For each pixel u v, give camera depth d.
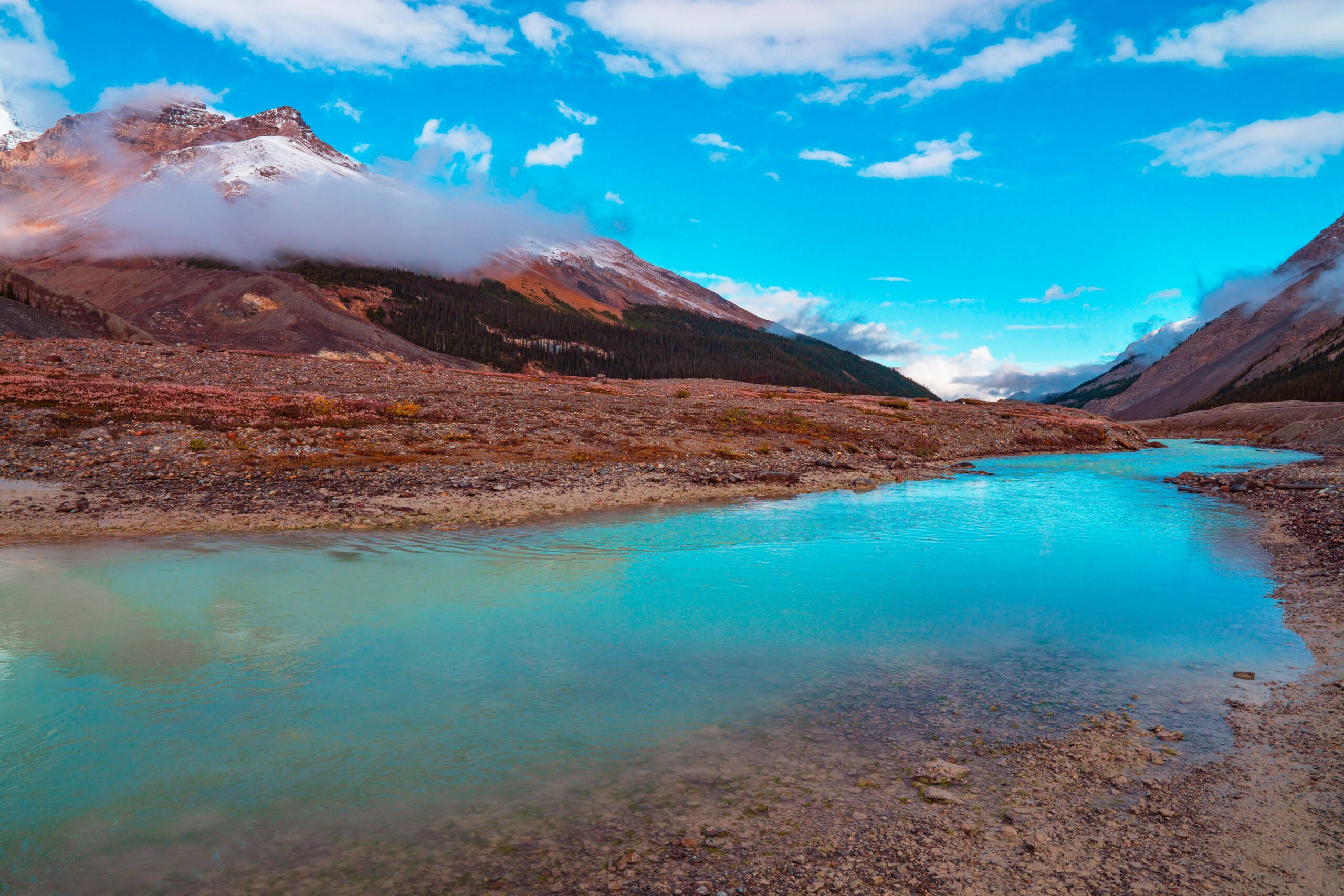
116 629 9.93
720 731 7.22
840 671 9.00
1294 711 7.63
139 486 21.05
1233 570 15.07
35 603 11.01
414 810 5.66
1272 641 10.23
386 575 13.59
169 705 7.53
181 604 11.23
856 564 15.38
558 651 9.60
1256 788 5.97
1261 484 30.89
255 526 17.50
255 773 6.19
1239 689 8.38
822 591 13.09
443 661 9.12
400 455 28.67
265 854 5.06
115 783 5.98
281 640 9.72
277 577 13.10
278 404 36.81
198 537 16.28
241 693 7.91
